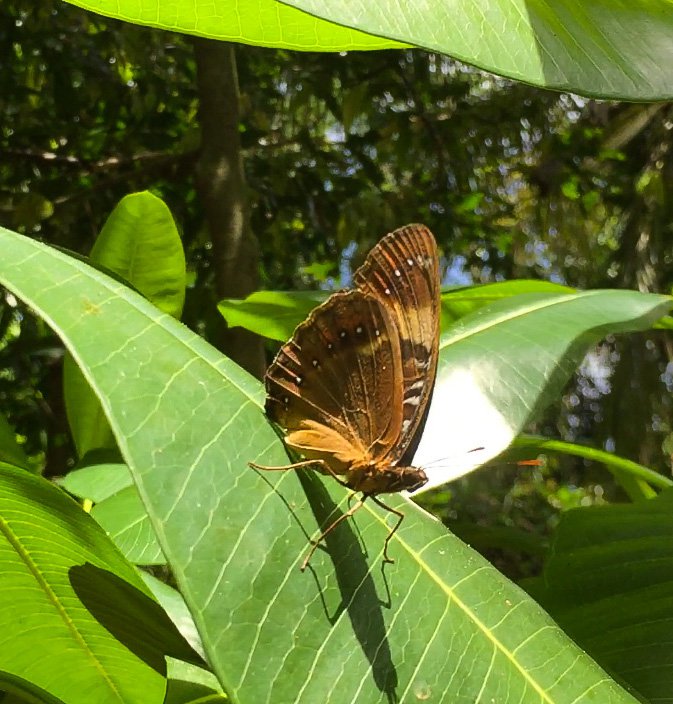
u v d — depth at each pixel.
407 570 0.16
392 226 0.64
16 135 0.56
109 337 0.15
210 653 0.13
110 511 0.22
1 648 0.18
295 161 0.63
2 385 0.55
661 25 0.17
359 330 0.19
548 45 0.16
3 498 0.16
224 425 0.15
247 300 0.28
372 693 0.14
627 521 0.24
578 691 0.16
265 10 0.16
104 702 0.19
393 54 0.62
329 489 0.16
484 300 0.29
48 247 0.16
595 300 0.27
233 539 0.14
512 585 0.17
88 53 0.57
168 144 0.58
